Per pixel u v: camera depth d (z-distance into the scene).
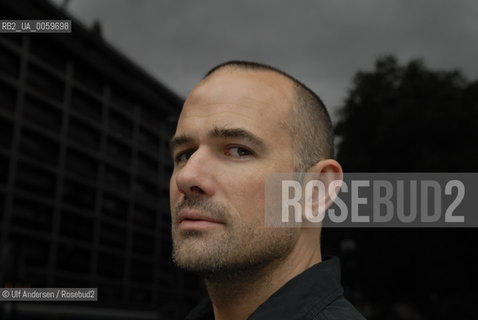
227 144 1.18
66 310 49.72
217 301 1.26
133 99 78.31
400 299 30.50
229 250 1.12
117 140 74.19
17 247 18.88
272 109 1.23
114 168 73.31
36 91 61.84
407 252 28.39
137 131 78.56
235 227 1.13
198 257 1.13
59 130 64.38
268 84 1.27
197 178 1.14
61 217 62.84
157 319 64.19
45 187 61.78
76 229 65.56
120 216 74.00
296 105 1.29
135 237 76.31
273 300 1.12
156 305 76.19
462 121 29.78
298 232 1.23
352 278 26.16
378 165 29.72
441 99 31.28
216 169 1.16
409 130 29.39
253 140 1.17
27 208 58.75
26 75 60.72
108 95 73.12
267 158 1.18
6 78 58.00
